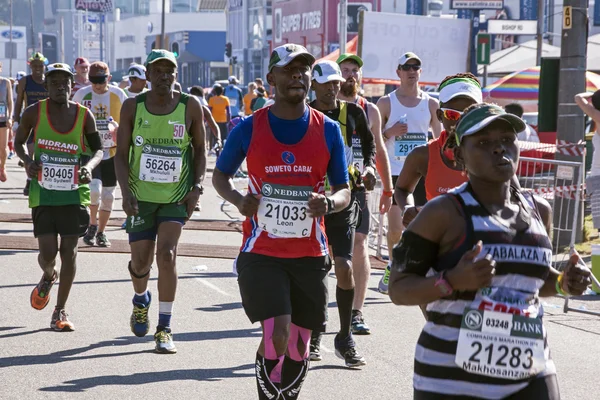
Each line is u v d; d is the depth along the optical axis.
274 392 13.45
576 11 33.28
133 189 18.84
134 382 16.72
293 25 149.25
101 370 17.42
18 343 19.22
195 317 21.97
